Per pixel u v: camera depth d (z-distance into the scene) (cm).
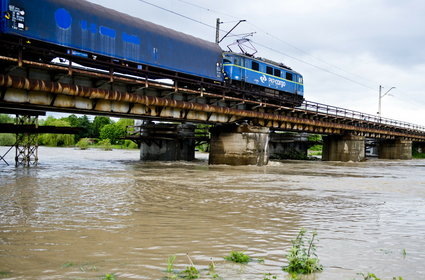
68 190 1568
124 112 2514
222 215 1133
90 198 1376
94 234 867
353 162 5059
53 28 1936
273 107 3606
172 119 3034
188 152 4153
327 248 809
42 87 1950
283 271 655
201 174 2502
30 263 662
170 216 1097
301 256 702
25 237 826
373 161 5791
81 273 618
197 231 927
